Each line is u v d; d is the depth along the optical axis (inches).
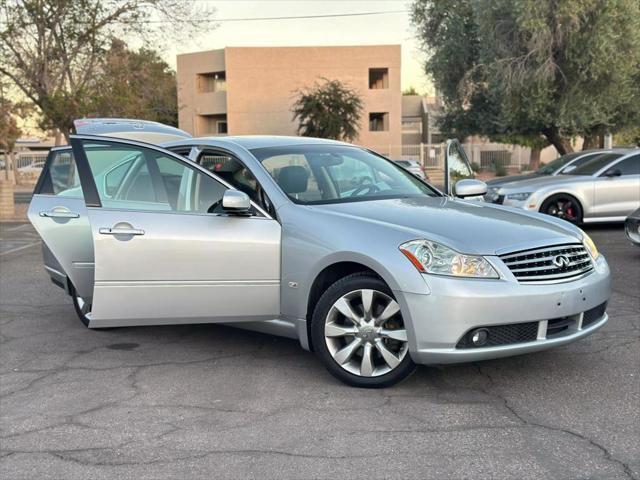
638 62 761.0
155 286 206.5
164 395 188.2
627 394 179.9
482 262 173.5
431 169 1524.4
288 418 169.6
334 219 192.1
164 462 147.6
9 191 748.6
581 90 775.7
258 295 201.5
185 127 2047.2
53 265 267.1
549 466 141.1
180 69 2027.6
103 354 228.1
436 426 162.6
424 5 957.2
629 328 239.9
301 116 1723.7
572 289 180.1
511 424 162.7
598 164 504.4
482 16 796.6
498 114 900.6
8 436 163.2
